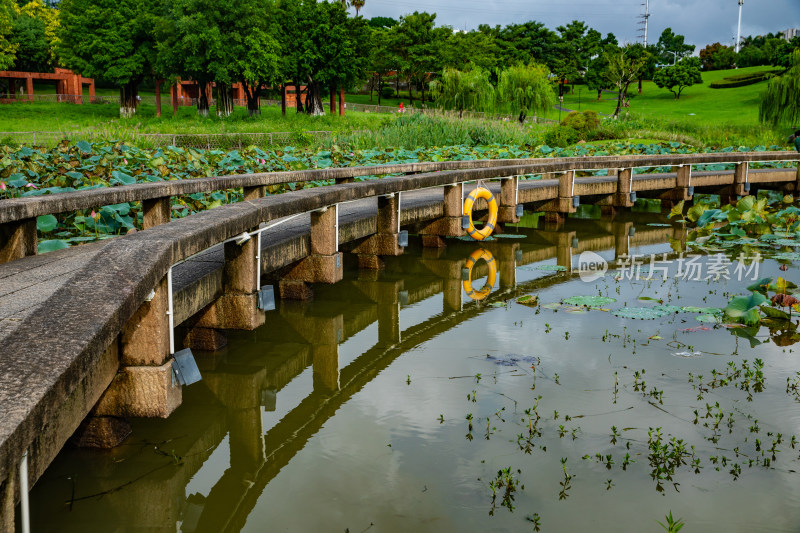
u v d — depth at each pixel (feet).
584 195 38.04
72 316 7.01
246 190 21.16
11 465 4.46
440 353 15.66
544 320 18.44
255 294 14.78
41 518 8.64
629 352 15.56
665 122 141.18
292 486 9.50
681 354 15.38
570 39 303.48
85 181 23.31
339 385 13.67
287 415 12.16
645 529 8.36
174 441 11.05
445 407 12.41
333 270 19.43
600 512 8.76
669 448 10.68
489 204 30.68
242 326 14.62
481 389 13.30
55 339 6.29
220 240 12.44
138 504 9.00
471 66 226.58
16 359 5.74
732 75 317.83
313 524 8.48
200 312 14.78
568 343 16.29
